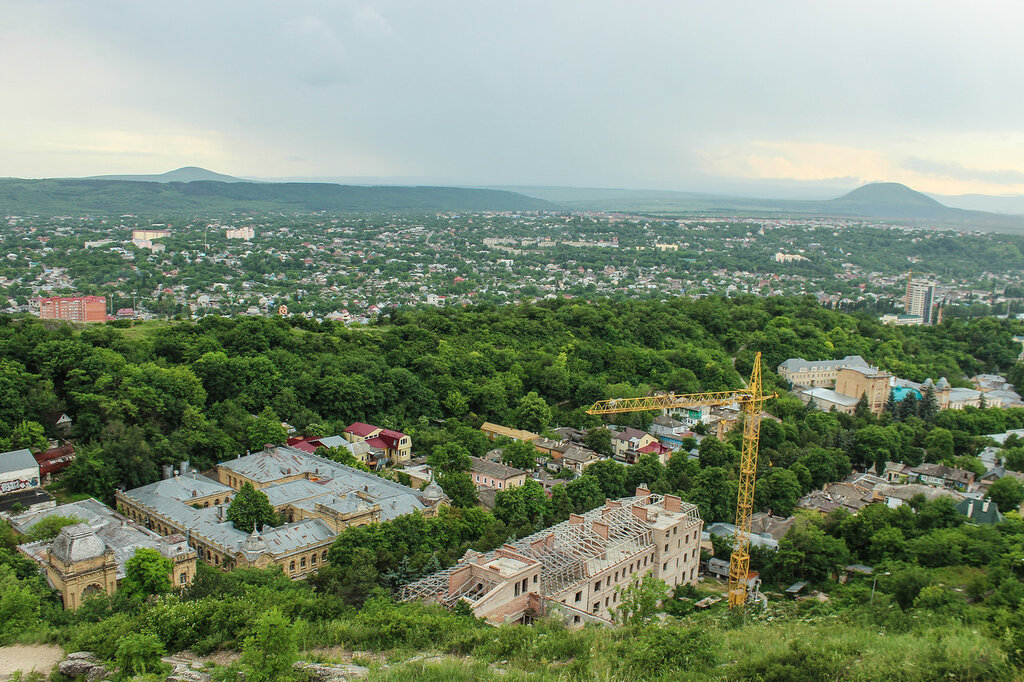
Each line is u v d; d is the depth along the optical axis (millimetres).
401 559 156750
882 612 130750
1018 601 132125
